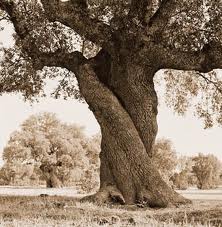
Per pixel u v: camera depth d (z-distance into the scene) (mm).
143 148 20750
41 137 63750
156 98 21609
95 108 20969
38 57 21875
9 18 22453
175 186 61656
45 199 22078
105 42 20734
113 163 20672
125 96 21219
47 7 20734
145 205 19938
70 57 21906
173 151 57781
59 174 64812
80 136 68062
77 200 20922
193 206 18422
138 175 20391
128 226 11383
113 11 20047
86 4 20797
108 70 21828
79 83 21625
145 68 21094
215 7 19828
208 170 79750
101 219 12273
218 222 12422
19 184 69812
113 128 20672
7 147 63969
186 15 20359
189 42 20328
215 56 20078
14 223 11500
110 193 20422
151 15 21016
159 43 20422
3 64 24641
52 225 11242
